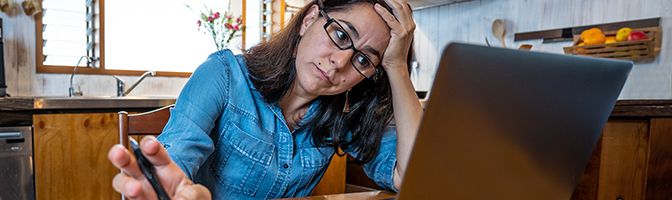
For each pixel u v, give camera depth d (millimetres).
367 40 761
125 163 381
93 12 2480
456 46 344
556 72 427
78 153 1876
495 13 2668
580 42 2250
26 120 1766
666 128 1477
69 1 2391
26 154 1764
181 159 682
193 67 2898
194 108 784
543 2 2451
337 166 2266
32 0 2246
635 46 2045
